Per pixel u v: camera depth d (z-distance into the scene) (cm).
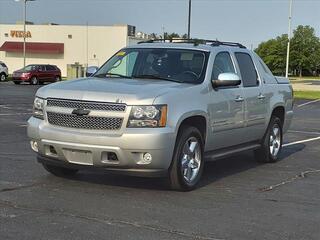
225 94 795
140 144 649
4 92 3052
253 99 877
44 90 721
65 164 691
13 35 7462
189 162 722
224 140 811
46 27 7338
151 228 549
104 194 682
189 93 716
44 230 531
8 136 1192
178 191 716
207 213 614
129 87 692
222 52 835
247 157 1044
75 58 7338
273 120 975
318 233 554
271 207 652
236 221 586
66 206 620
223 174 862
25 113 1781
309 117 2062
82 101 674
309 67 12106
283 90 1008
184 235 531
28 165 854
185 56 795
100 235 522
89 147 660
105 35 7219
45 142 693
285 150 1164
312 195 724
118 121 657
